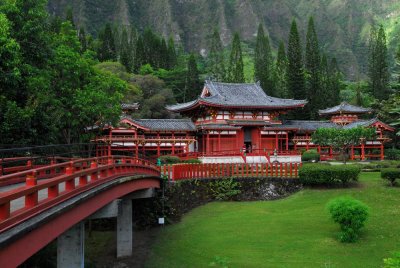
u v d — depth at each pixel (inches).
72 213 471.2
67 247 569.0
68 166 537.3
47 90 1016.2
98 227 1077.1
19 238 344.5
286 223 989.2
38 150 959.6
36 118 944.9
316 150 2250.2
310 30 3412.9
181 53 6304.1
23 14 914.1
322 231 911.7
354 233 833.5
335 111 2620.6
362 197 1167.6
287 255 784.9
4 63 793.6
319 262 741.9
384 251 776.9
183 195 1216.2
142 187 883.4
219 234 944.9
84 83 1237.7
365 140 2107.5
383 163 1739.7
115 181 637.9
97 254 878.4
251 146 2153.1
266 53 4101.9
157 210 1088.2
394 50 6274.6
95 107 1147.3
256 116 2145.7
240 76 3580.2
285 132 2233.0
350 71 7500.0
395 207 1045.8
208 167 1362.0
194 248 862.5
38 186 393.1
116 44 5098.4
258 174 1389.0
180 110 2171.5
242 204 1252.5
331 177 1279.5
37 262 725.9
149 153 1955.0
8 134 861.8
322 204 1136.8
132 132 1903.3
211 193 1326.3
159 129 1945.1
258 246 845.2
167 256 827.4
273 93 3390.7
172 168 1248.8
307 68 3398.1
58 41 1232.8
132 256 848.3
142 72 4008.4
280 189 1338.6
